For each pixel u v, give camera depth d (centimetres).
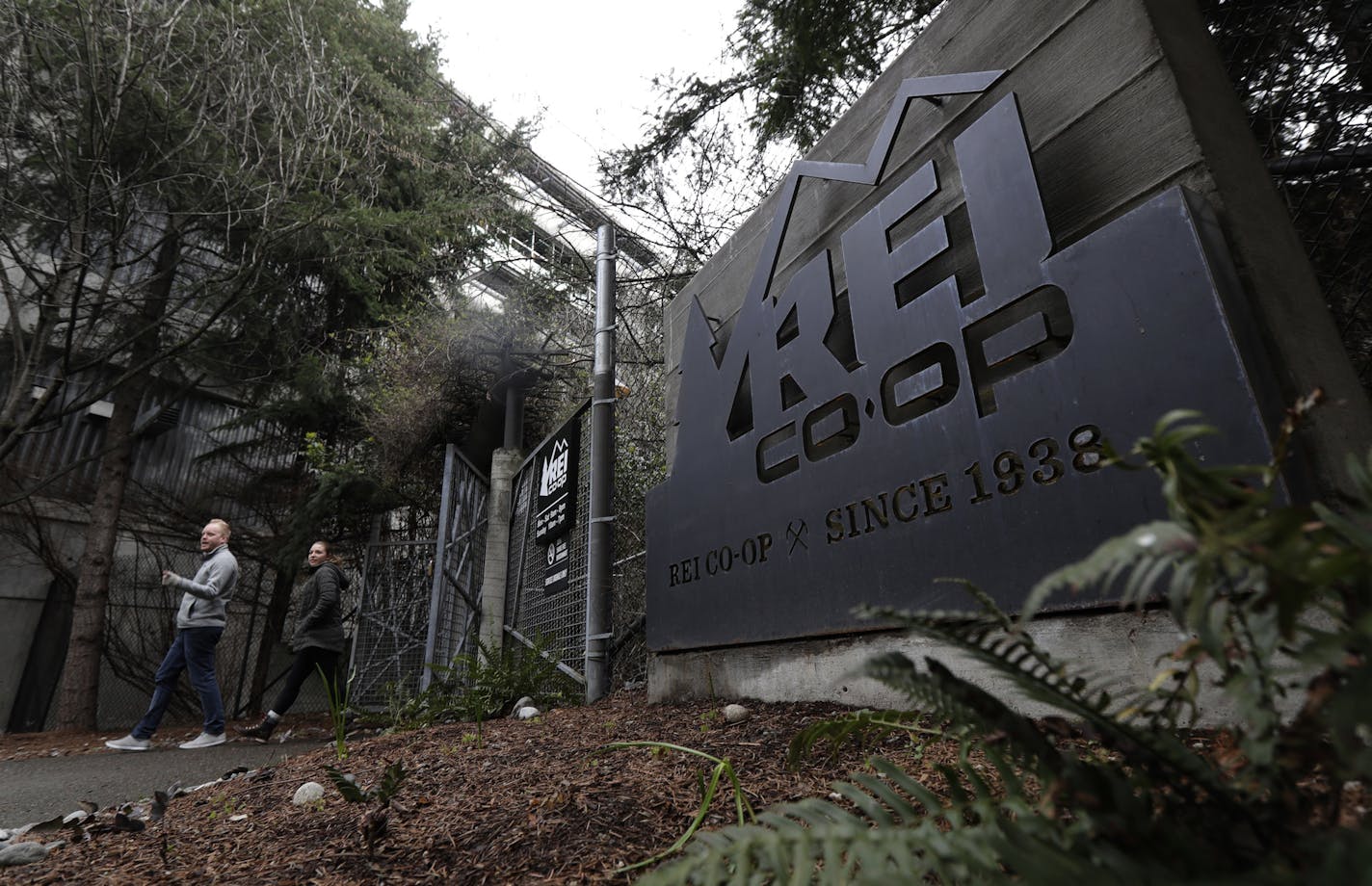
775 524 332
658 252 838
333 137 907
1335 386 180
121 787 372
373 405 958
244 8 861
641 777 201
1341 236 279
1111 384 196
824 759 196
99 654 892
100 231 829
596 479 582
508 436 915
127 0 717
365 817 176
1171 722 63
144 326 932
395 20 1167
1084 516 199
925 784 147
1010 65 259
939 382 253
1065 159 235
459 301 1073
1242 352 170
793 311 355
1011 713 55
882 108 332
